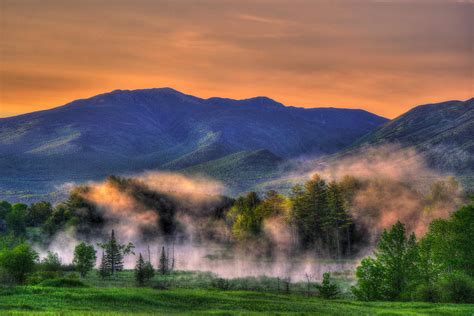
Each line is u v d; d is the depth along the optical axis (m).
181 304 56.09
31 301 52.75
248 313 50.91
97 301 54.69
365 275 72.25
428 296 65.25
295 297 67.19
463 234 69.81
